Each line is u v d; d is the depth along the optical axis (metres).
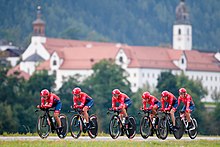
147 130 105.75
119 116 104.62
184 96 108.19
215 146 98.62
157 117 105.88
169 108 106.50
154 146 94.19
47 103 101.12
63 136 102.06
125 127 104.50
